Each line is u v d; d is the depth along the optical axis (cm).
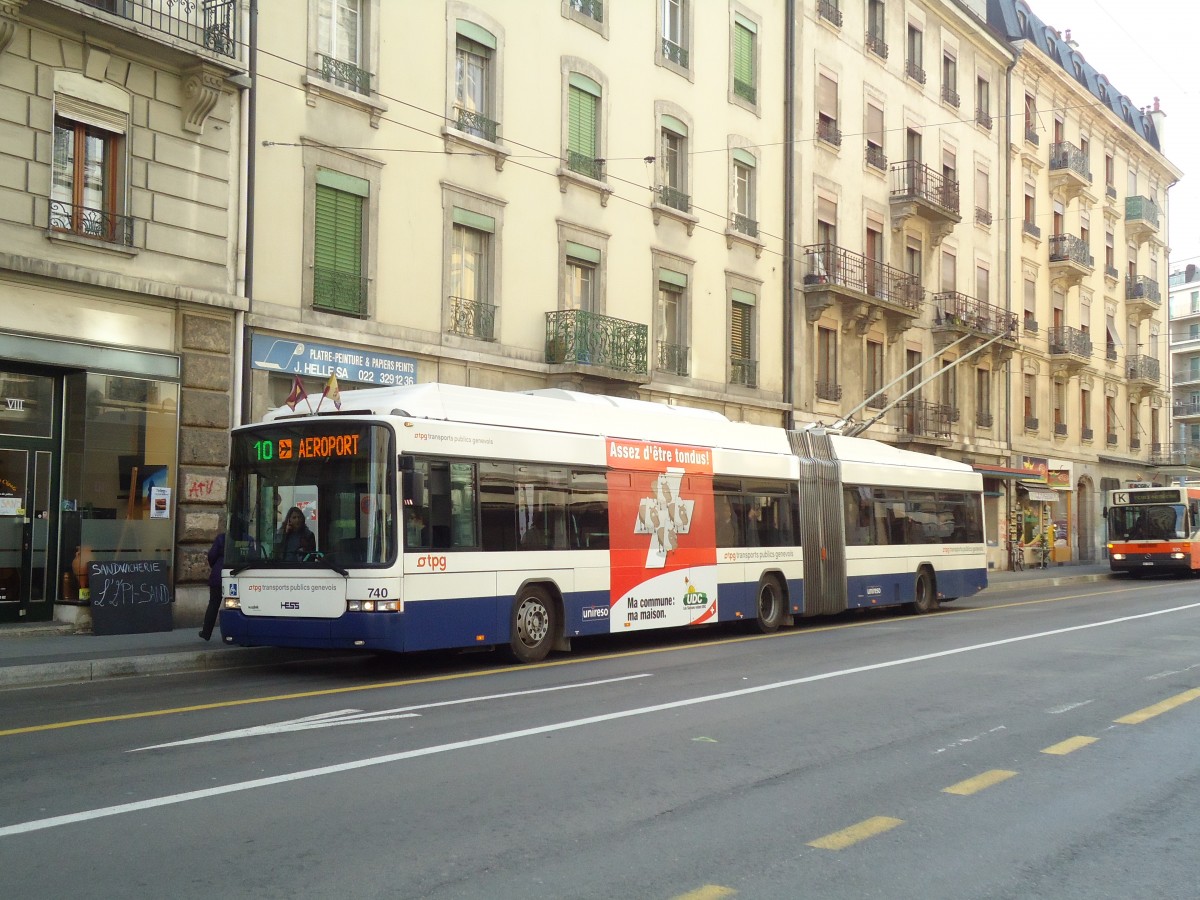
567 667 1298
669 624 1571
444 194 2078
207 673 1271
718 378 2775
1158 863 549
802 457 1920
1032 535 4362
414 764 746
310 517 1223
